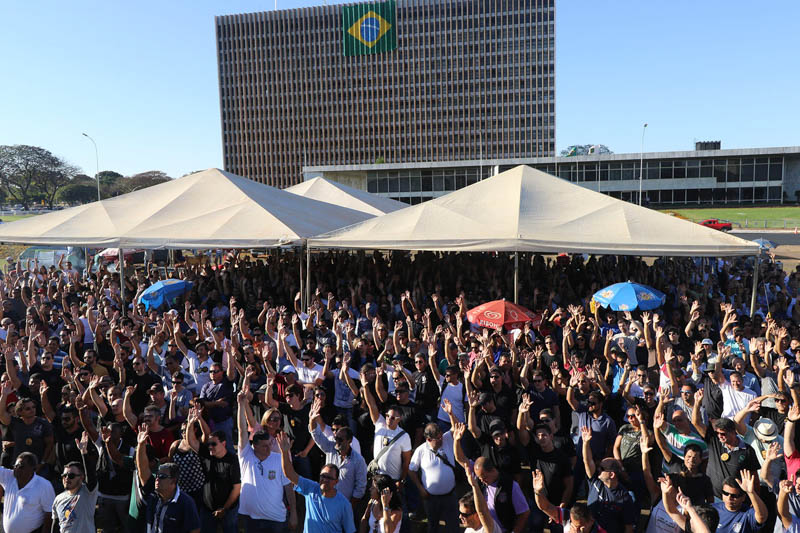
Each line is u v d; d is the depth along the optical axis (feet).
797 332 30.60
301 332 35.47
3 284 52.54
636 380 23.63
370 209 87.66
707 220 175.32
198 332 33.96
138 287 54.13
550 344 28.76
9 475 17.25
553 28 425.28
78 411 20.71
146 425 17.94
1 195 491.31
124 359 27.89
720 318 41.45
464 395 23.89
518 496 16.25
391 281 54.70
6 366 24.58
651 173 252.01
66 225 52.08
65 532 16.30
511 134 440.04
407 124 452.76
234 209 52.31
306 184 96.27
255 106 463.83
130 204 56.65
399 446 19.71
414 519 21.72
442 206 48.39
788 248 125.90
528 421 20.57
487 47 436.76
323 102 457.68
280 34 455.22
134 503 17.15
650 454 20.35
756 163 242.78
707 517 13.53
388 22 444.55
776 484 18.25
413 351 28.71
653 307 34.83
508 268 64.03
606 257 73.41
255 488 17.19
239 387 28.40
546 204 47.62
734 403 22.88
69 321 35.88
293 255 79.66
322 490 16.24
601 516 15.88
